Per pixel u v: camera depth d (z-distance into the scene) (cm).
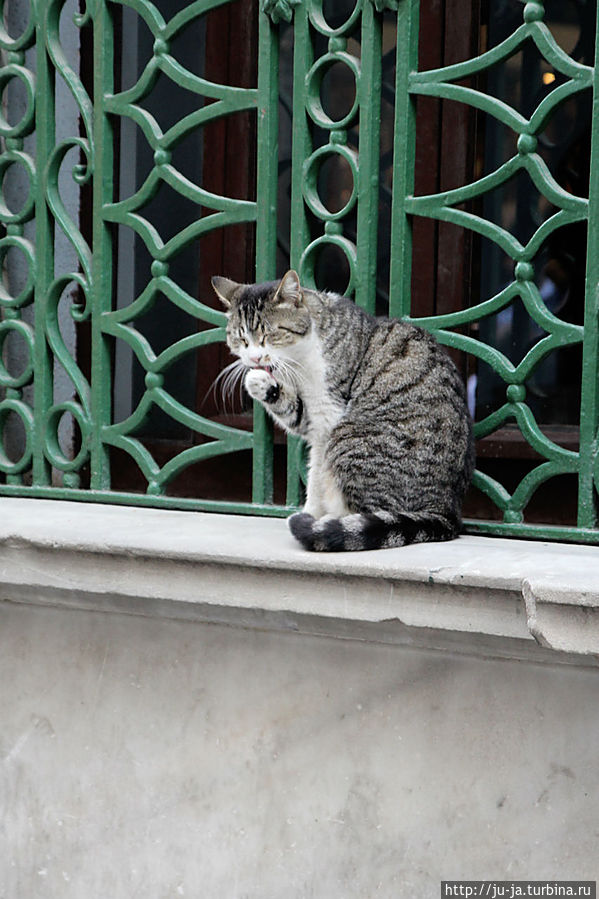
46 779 419
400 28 387
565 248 477
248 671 376
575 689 318
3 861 431
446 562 320
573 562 320
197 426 439
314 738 364
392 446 391
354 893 358
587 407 360
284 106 517
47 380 477
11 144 482
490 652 318
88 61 513
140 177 559
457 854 338
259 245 426
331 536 344
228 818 381
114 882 406
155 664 394
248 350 411
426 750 344
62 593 394
